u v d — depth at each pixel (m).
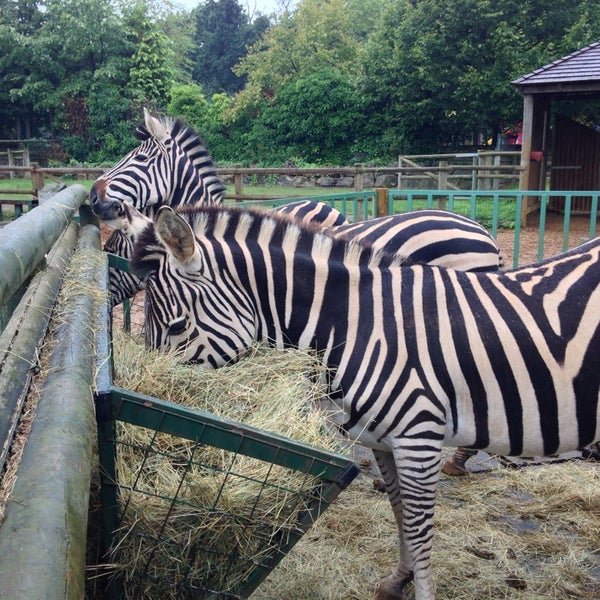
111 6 27.23
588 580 2.55
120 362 2.03
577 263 2.23
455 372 2.06
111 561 1.57
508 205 14.16
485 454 3.59
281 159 23.42
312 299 2.15
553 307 2.12
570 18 19.34
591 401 2.09
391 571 2.56
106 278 2.47
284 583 2.37
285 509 1.69
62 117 27.27
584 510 3.01
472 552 2.71
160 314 2.21
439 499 3.12
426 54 19.78
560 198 14.43
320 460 1.59
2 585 0.83
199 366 2.11
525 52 19.06
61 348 1.58
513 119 20.20
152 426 1.47
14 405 1.29
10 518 0.98
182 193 4.41
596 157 14.11
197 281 2.16
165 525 1.59
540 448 2.16
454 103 20.14
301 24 28.88
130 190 4.21
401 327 2.08
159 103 27.55
